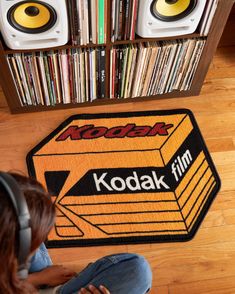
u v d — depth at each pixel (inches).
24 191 24.3
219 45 77.2
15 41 54.0
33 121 67.3
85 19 52.7
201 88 70.7
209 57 62.9
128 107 69.4
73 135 65.5
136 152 64.2
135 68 62.2
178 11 53.8
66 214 58.1
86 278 43.8
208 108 70.2
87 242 56.3
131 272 42.8
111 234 57.0
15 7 48.9
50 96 65.4
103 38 55.9
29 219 23.2
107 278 42.4
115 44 58.0
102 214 58.4
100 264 44.1
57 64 59.0
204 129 67.9
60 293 43.4
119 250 56.3
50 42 55.5
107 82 64.4
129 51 58.6
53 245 55.9
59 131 65.8
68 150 64.0
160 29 57.0
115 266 43.2
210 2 53.3
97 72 61.8
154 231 57.5
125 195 60.0
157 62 61.7
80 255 55.7
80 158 63.3
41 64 58.6
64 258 55.4
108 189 60.4
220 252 56.8
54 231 56.7
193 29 57.1
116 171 62.2
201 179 62.1
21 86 62.2
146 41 58.5
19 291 24.9
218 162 64.6
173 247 56.8
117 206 59.1
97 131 66.1
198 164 63.6
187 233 57.6
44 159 63.1
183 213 59.1
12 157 63.7
